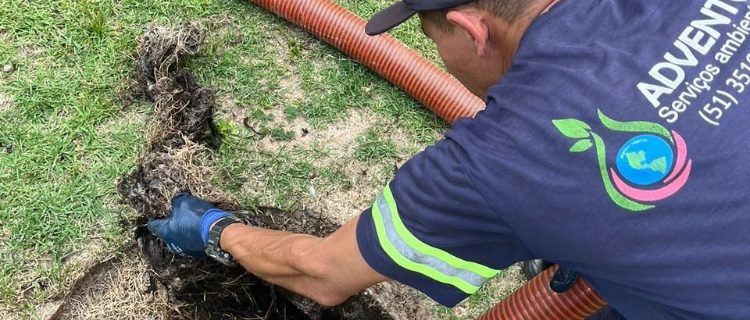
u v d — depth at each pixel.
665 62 1.31
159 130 2.68
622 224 1.28
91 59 2.86
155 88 2.75
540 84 1.33
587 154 1.27
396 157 2.90
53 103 2.73
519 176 1.30
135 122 2.77
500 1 1.39
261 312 2.51
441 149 1.41
